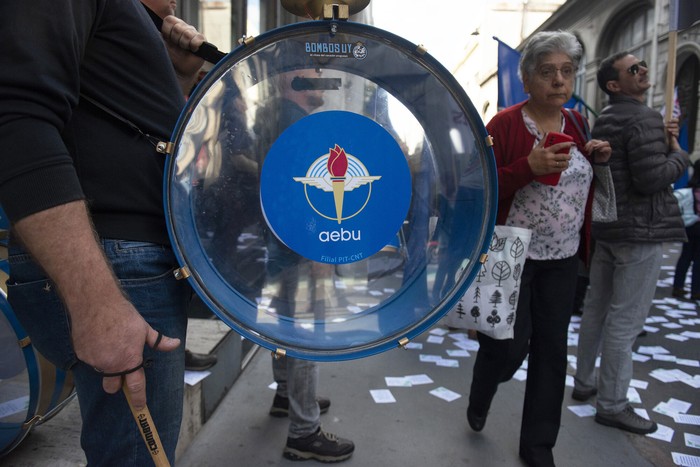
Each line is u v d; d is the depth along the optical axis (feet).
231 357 9.41
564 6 49.93
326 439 7.11
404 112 3.16
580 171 6.72
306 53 2.99
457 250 3.29
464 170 3.22
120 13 3.14
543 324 6.91
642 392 9.87
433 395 9.38
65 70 2.68
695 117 39.04
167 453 3.52
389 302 3.28
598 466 7.23
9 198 2.47
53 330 3.14
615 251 8.34
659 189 7.75
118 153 3.17
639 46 42.70
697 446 7.80
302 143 3.09
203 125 2.92
